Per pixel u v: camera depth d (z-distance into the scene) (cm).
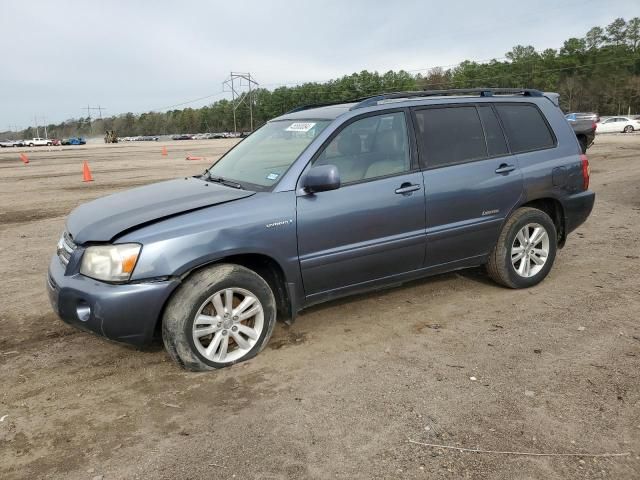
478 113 489
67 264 366
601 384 341
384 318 459
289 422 312
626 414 309
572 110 10031
